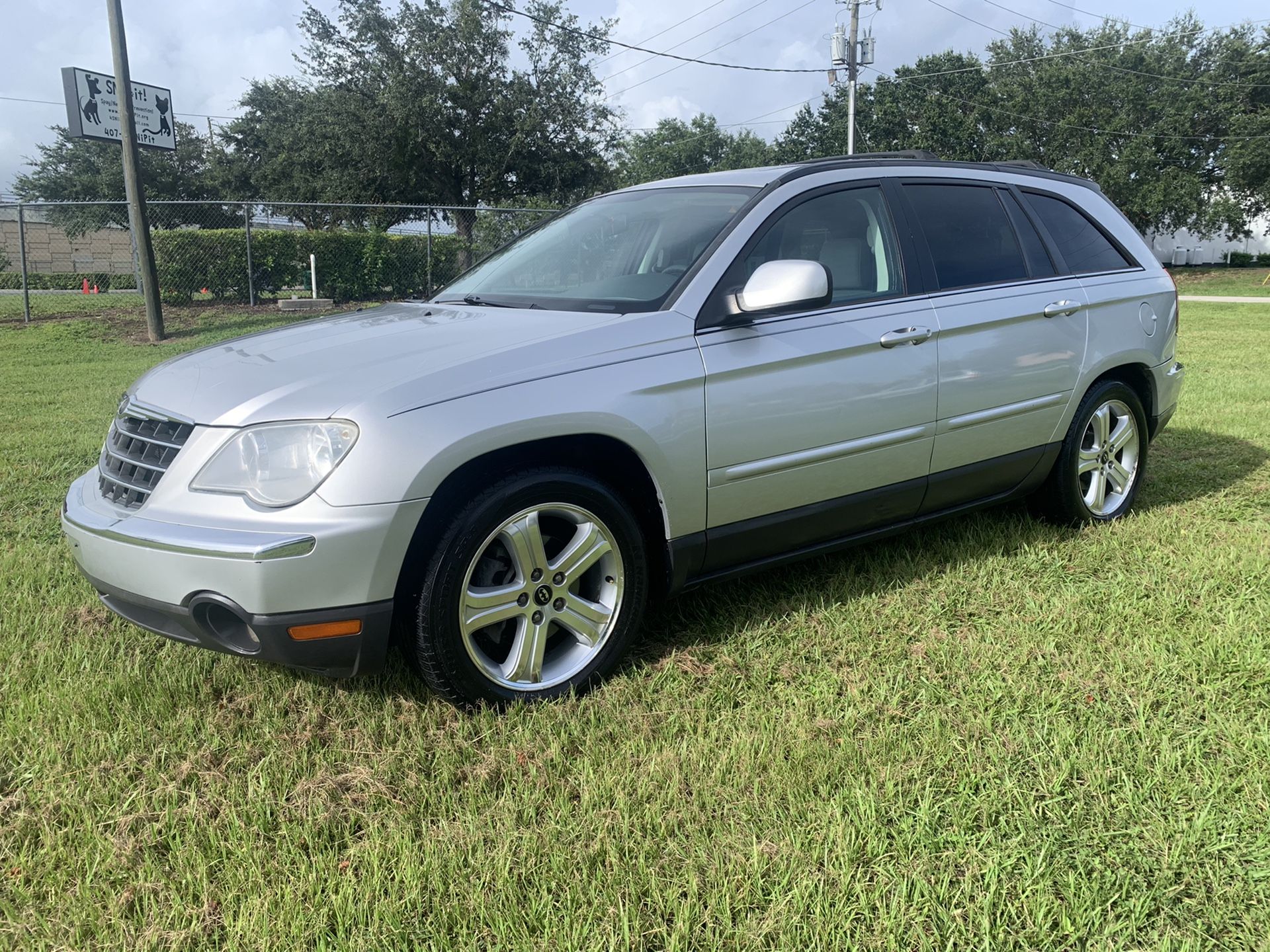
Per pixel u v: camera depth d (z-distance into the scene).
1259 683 2.81
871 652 3.10
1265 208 43.00
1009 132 44.19
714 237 3.25
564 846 2.13
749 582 3.74
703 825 2.20
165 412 2.72
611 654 2.96
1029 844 2.12
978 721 2.63
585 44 25.73
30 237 36.56
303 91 26.67
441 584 2.57
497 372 2.67
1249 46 42.59
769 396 3.12
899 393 3.46
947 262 3.77
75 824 2.26
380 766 2.48
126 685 2.84
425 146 24.66
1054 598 3.51
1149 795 2.28
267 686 2.91
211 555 2.38
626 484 3.04
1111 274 4.40
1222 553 3.90
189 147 41.94
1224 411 7.09
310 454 2.46
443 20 24.78
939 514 3.86
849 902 1.95
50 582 3.75
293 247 17.42
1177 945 1.83
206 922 1.93
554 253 3.83
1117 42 44.91
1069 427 4.17
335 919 1.92
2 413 7.44
